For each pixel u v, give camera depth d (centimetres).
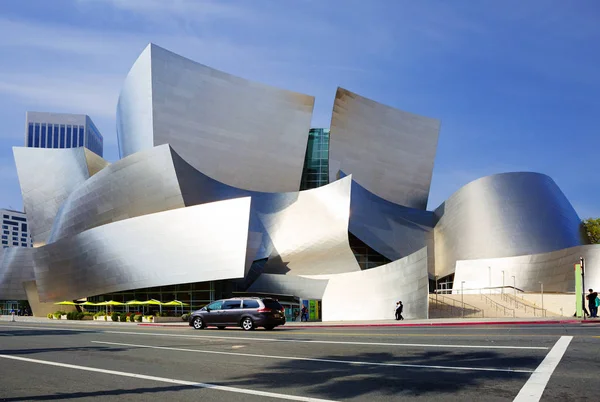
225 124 5588
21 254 5703
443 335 1795
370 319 3612
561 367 1060
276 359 1262
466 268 4356
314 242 4500
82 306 5056
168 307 4366
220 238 3962
